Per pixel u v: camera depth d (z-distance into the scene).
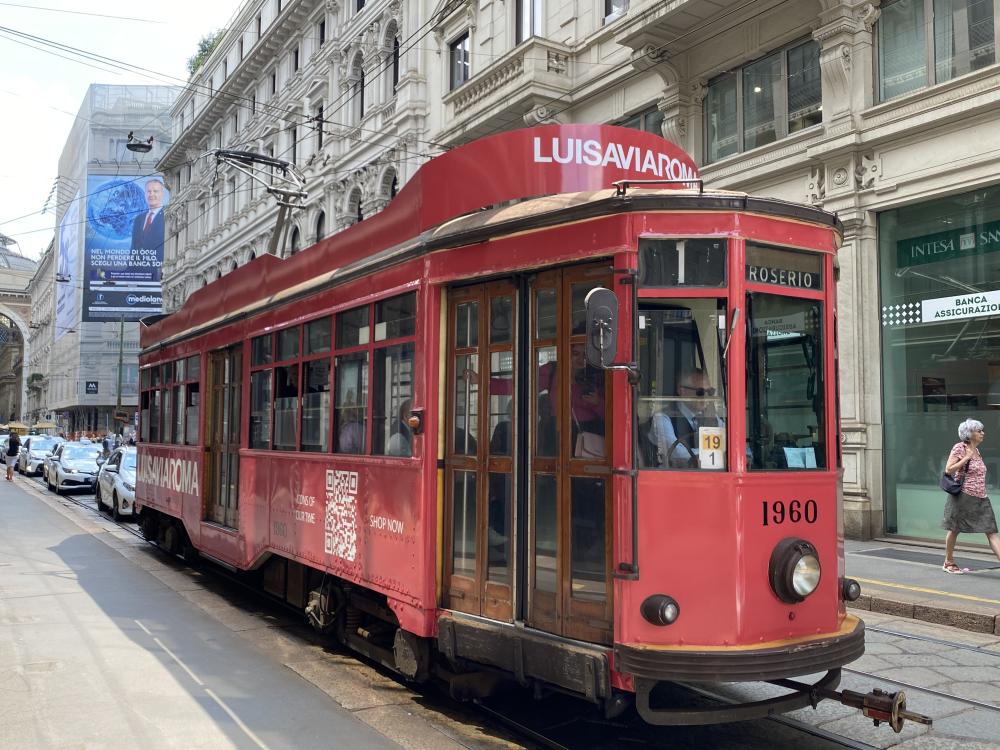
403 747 4.69
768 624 4.21
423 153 22.70
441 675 5.35
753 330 4.36
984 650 6.63
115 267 43.75
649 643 4.10
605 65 16.48
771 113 13.62
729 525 4.16
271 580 8.23
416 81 23.17
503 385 4.98
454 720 5.23
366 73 25.91
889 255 12.16
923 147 11.41
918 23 11.66
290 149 32.41
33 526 14.91
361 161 26.02
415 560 5.35
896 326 12.05
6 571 10.16
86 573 10.30
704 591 4.14
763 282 4.41
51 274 76.12
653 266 4.31
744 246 4.36
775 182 13.30
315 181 28.80
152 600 8.76
